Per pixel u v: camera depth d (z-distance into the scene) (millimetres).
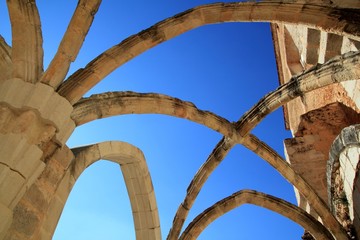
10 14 5750
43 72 5754
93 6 6027
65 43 5836
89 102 6801
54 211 6527
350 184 10039
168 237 10586
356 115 12672
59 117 5602
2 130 5199
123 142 8898
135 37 6750
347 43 9859
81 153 7590
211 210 10953
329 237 10766
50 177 6426
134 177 9602
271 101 9523
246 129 9875
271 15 7285
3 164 4988
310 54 13258
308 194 10555
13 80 5504
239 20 7336
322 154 13445
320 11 7180
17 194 5090
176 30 7016
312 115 14195
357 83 10117
